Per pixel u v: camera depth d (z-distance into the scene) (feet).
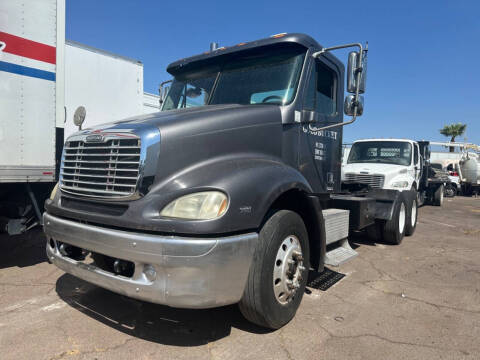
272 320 9.98
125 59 29.50
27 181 13.99
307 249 11.50
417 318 11.63
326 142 14.71
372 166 30.45
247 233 9.20
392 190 22.29
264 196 9.39
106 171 9.45
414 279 15.70
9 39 13.35
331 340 9.98
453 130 125.18
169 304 8.20
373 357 9.20
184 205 8.46
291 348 9.49
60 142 15.44
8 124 13.39
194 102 14.69
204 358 8.90
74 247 10.55
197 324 10.69
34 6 14.08
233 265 8.67
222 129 10.32
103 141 9.57
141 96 31.01
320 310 12.00
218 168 9.46
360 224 17.33
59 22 15.20
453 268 17.61
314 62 13.52
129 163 8.93
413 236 25.99
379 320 11.39
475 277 16.21
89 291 12.96
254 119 11.27
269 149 11.69
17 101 13.65
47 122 14.57
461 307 12.64
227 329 10.43
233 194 8.75
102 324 10.52
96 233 8.98
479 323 11.38
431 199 50.42
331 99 15.01
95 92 27.17
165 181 8.96
